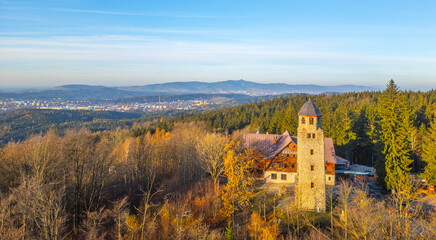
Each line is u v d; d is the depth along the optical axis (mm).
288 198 62000
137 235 44812
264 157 73625
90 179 60531
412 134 77125
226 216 54031
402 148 63469
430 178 62812
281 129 112562
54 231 37312
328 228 49031
